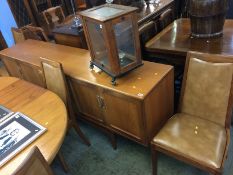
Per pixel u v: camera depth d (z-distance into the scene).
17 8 4.17
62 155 1.93
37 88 1.74
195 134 1.47
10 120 1.42
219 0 1.78
